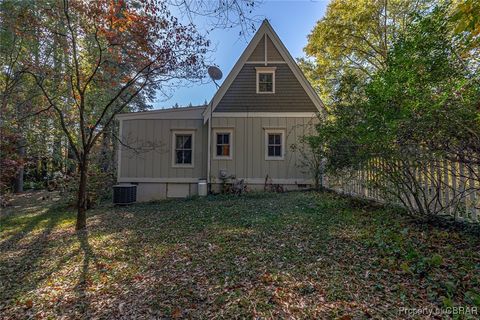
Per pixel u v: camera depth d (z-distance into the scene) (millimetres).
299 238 4203
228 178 10469
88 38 7578
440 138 3205
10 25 7047
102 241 5410
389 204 5148
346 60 16875
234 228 5188
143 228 6105
